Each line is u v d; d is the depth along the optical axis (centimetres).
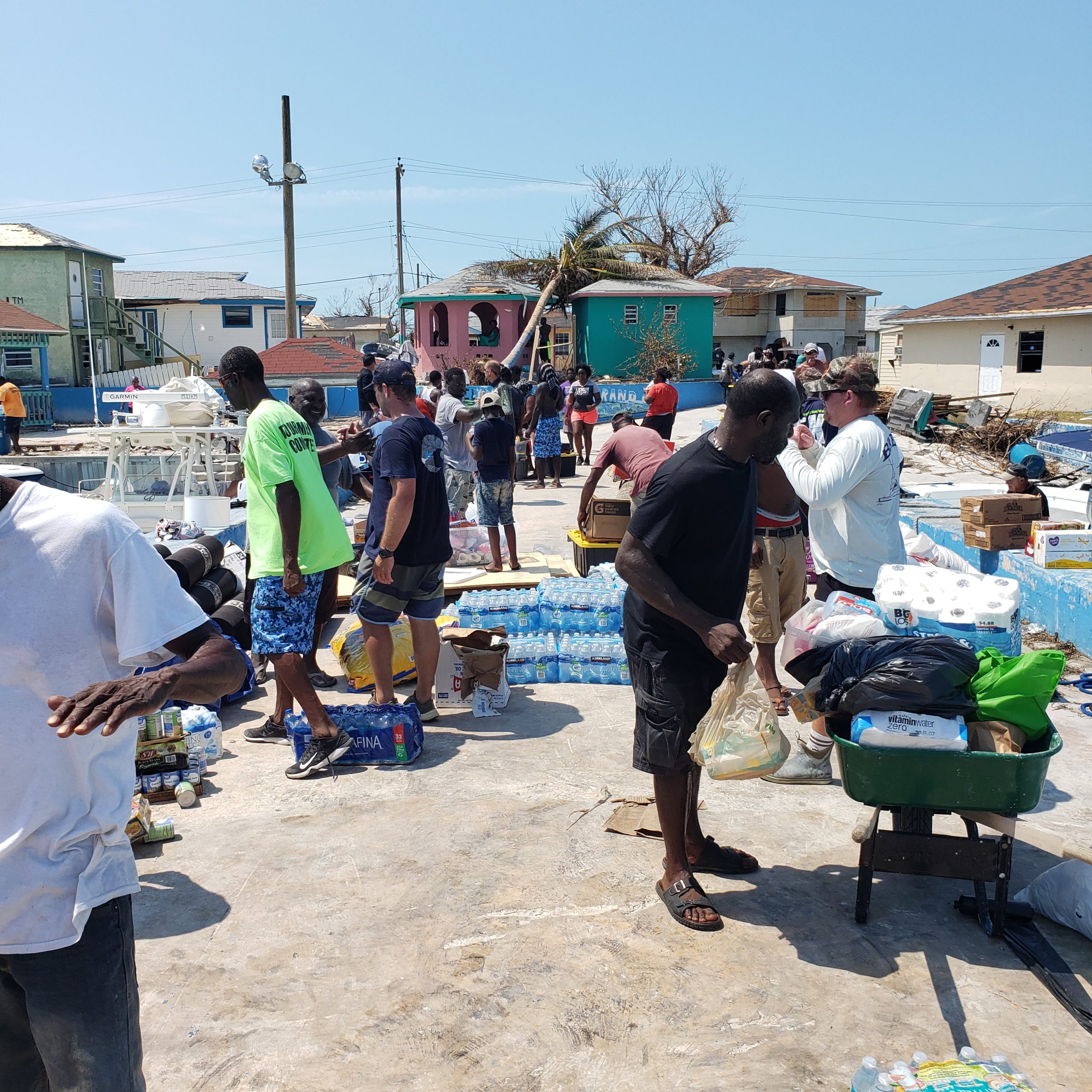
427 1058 294
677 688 361
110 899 204
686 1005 316
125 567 203
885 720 336
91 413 3706
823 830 441
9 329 3422
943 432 2203
